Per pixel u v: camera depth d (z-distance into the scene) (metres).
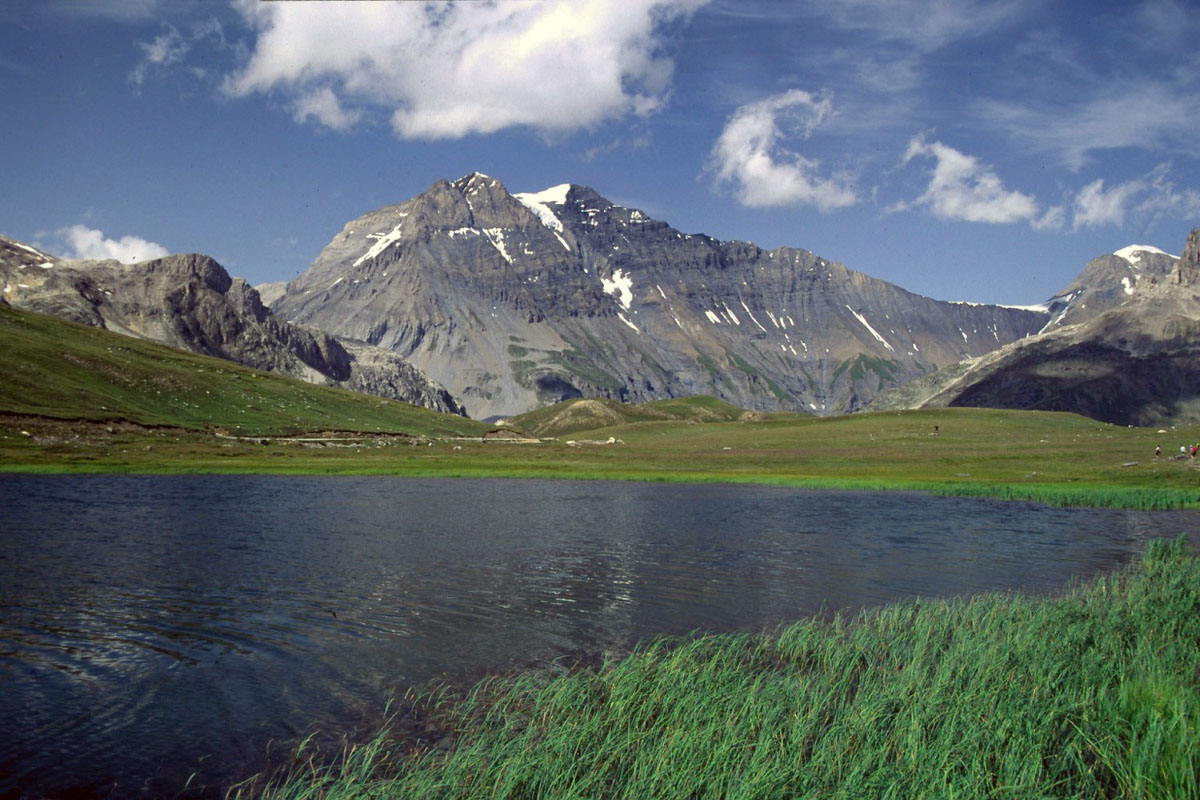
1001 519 67.56
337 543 48.72
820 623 30.28
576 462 142.62
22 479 90.00
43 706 20.88
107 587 34.53
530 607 32.53
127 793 16.19
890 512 72.69
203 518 59.38
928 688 20.91
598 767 17.06
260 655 25.48
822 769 16.34
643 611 32.12
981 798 15.03
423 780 16.23
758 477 115.12
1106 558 46.97
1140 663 22.69
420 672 23.98
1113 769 16.11
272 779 16.92
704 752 16.92
